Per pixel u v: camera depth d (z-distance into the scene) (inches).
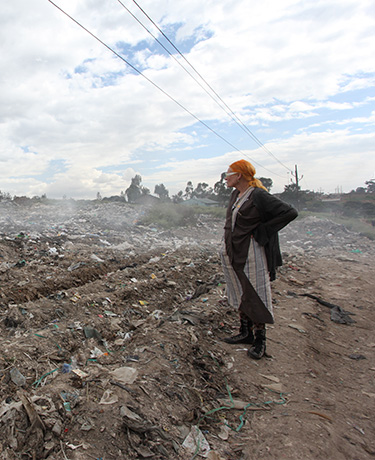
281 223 119.3
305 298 223.6
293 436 86.8
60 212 597.9
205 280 256.7
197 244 433.1
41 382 104.3
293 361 133.6
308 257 398.0
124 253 324.5
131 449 75.9
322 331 171.2
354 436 90.7
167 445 79.4
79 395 91.7
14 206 624.1
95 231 439.8
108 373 105.1
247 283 124.6
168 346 125.9
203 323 156.7
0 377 102.2
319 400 107.8
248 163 127.0
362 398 112.3
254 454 81.4
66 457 71.7
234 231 127.2
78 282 221.1
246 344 143.0
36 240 323.0
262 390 111.8
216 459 78.3
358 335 168.6
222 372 120.0
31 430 75.6
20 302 172.2
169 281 234.5
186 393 102.0
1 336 131.5
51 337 130.6
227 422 93.8
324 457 80.4
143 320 165.6
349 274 301.7
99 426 80.3
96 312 166.2
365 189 3031.5
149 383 100.9
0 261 239.5
